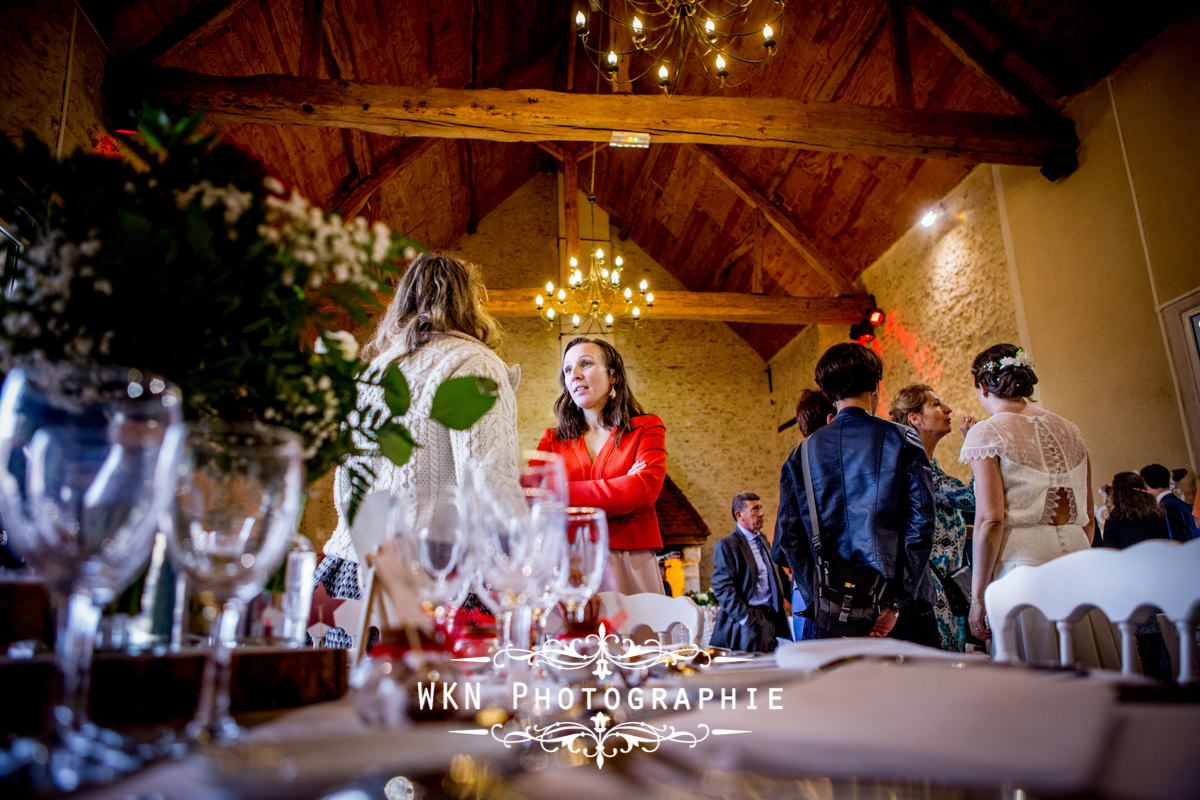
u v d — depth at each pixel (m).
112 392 0.53
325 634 1.24
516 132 5.47
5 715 0.49
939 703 0.49
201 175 0.76
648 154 10.29
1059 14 5.57
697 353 11.98
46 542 0.47
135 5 4.89
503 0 8.52
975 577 2.16
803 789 0.37
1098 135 5.52
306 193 7.69
